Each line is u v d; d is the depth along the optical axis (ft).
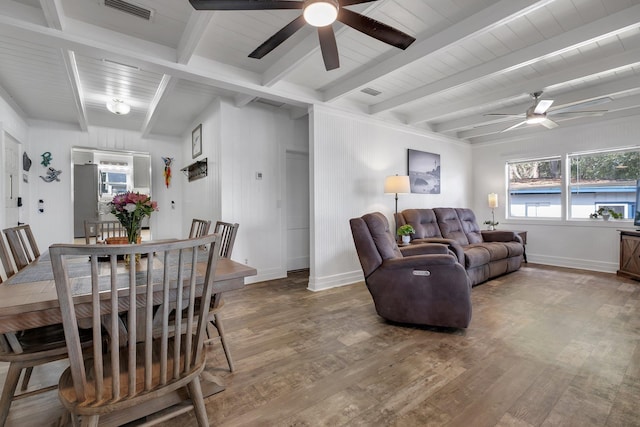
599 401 5.30
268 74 10.42
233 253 13.26
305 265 16.98
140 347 4.69
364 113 14.12
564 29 8.29
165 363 3.66
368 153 14.60
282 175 14.94
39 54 8.95
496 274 13.93
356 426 4.76
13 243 6.23
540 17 7.75
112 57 8.33
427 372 6.29
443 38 8.30
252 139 13.87
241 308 10.30
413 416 4.97
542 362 6.64
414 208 16.20
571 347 7.31
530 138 17.93
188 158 17.42
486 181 19.98
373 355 7.03
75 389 3.28
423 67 10.53
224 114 12.96
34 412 5.14
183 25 7.95
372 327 8.70
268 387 5.79
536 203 18.02
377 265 9.05
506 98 12.33
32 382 6.04
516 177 18.88
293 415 5.01
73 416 4.05
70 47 7.76
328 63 7.25
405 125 16.07
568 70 10.59
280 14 7.68
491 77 11.19
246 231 13.64
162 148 18.51
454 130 18.47
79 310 3.85
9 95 11.98
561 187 16.87
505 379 6.01
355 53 9.61
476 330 8.39
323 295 11.84
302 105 12.73
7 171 12.08
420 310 8.47
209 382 5.65
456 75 11.04
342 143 13.60
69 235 15.78
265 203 14.29
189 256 6.72
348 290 12.56
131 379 3.41
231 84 10.30
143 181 17.80
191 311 3.85
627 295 11.35
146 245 3.23
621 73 10.98
